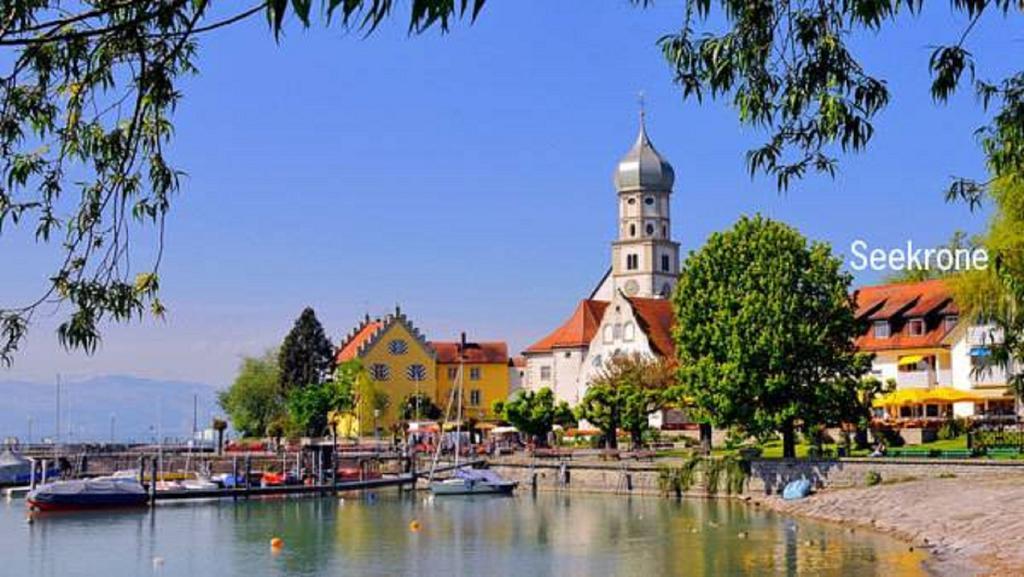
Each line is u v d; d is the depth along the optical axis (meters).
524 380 175.25
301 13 8.58
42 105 14.18
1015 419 89.19
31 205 14.32
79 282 13.97
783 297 84.31
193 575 58.56
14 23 11.39
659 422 134.62
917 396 89.44
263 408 179.62
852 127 14.85
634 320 146.88
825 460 83.06
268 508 96.62
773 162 16.55
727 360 85.44
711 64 15.09
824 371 85.31
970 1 12.72
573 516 83.00
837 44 14.62
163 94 12.88
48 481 116.69
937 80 14.93
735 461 90.12
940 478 76.06
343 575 57.25
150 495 99.00
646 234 185.50
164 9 10.80
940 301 107.12
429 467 125.25
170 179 14.39
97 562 64.00
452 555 63.69
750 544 62.84
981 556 52.97
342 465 130.25
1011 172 20.98
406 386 173.12
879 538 63.34
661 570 55.00
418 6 8.50
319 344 182.00
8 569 61.72
